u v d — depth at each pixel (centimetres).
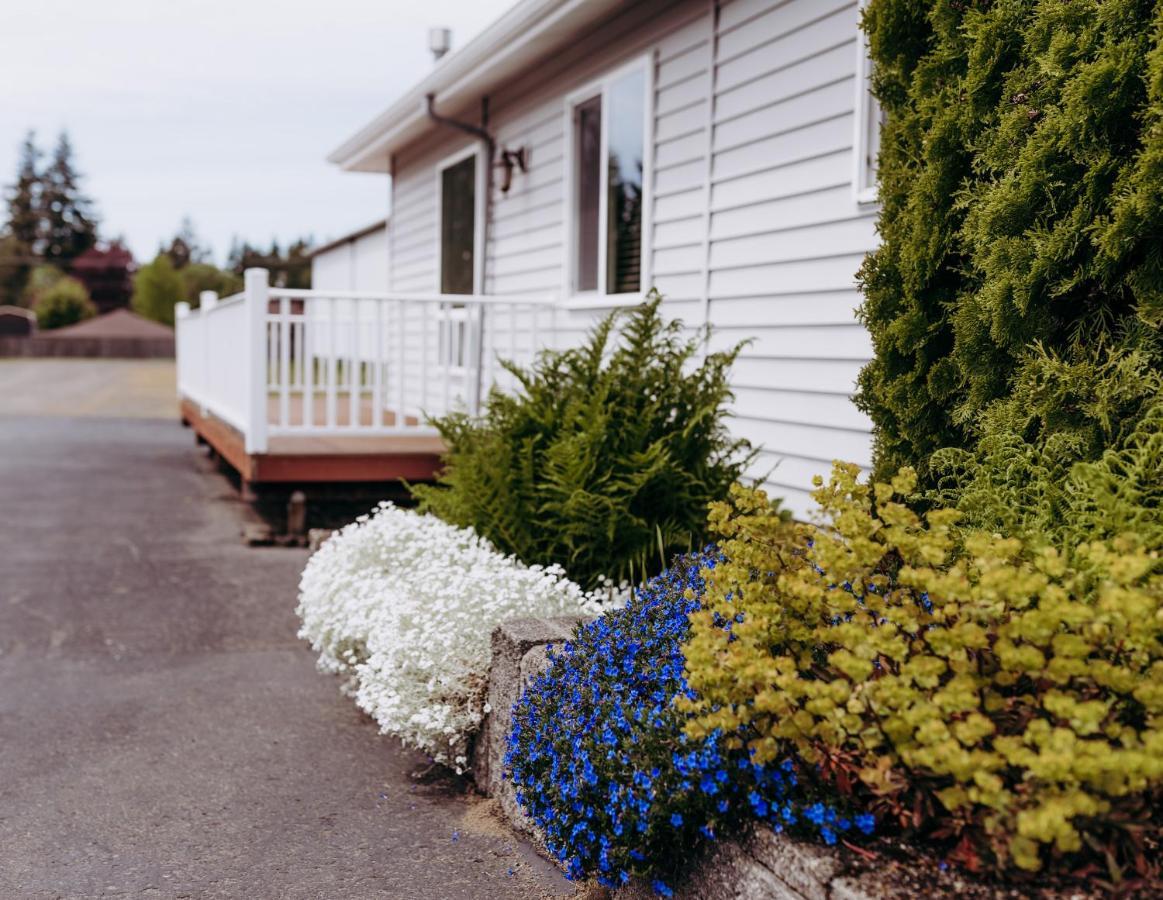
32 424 1911
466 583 420
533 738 306
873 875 221
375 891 314
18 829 356
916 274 380
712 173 692
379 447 873
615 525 487
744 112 659
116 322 6203
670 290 742
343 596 463
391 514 543
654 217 760
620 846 265
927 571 237
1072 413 322
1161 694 212
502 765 350
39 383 3125
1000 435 329
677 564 410
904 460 394
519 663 354
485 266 1084
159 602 672
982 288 351
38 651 568
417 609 419
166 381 3312
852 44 567
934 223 374
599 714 288
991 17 353
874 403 405
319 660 475
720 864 252
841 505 304
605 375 516
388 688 392
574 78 884
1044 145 324
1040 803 206
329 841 347
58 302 6712
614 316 541
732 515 485
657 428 512
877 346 396
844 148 574
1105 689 230
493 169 1068
